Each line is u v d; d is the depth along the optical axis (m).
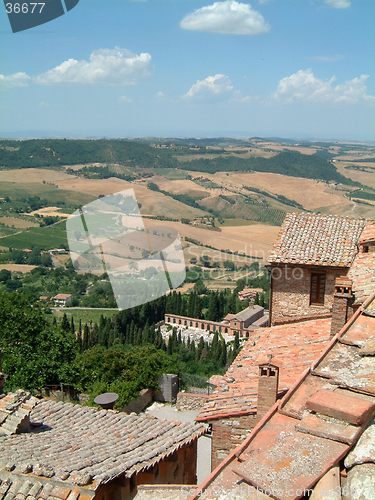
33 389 22.58
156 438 9.38
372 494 3.27
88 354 25.80
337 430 4.00
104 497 7.29
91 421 10.19
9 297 27.94
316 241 16.50
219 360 52.62
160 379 24.80
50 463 7.02
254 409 8.55
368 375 4.85
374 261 11.94
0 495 6.30
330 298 15.51
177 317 78.69
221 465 3.86
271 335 13.05
